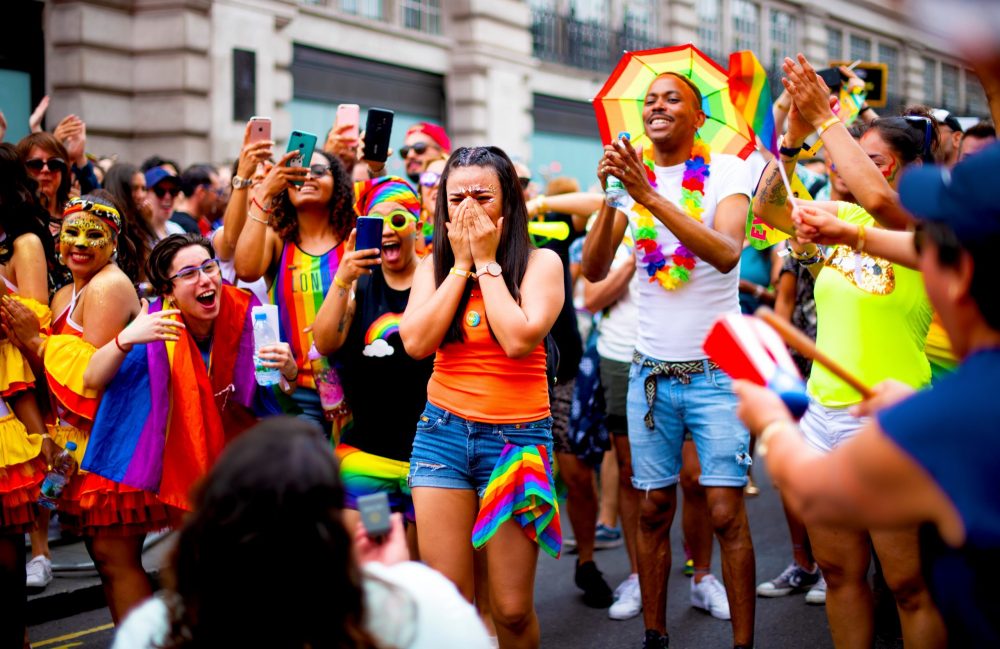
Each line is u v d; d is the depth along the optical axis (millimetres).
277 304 4363
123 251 4543
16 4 10109
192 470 3680
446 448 3266
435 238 3396
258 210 4340
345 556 1724
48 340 3781
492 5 15094
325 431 4285
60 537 5801
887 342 3355
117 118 10680
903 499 1527
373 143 4566
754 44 21969
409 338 3234
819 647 4289
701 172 3979
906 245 2553
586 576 5020
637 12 19219
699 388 3922
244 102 11250
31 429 3877
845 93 4871
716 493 3885
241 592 1675
